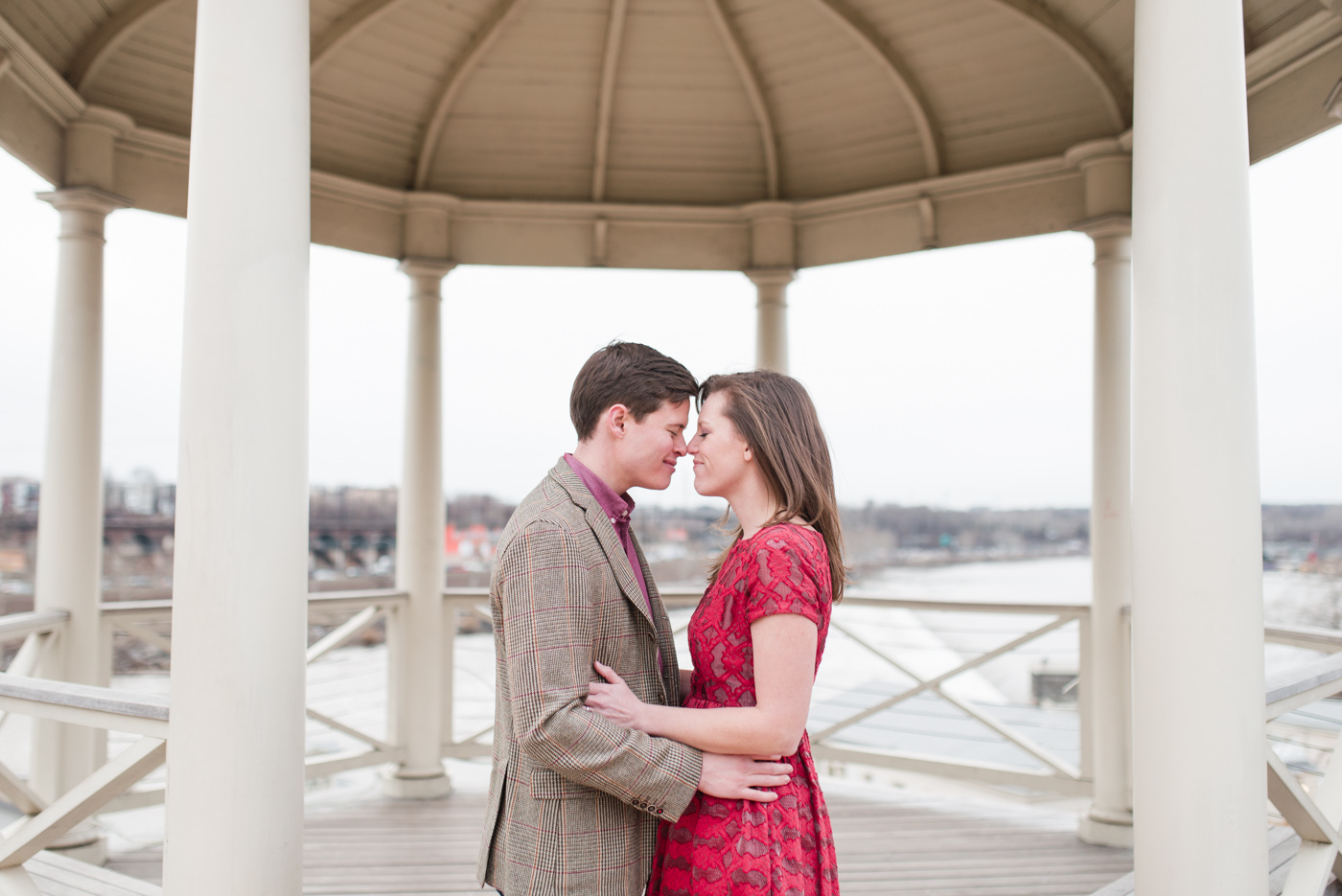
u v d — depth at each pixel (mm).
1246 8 3115
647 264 4578
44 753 3344
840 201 4434
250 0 1599
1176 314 1682
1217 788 1626
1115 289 3830
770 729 1409
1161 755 1670
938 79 4113
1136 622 1734
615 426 1595
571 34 4055
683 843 1491
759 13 3988
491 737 4691
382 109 4254
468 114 4383
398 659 4348
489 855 1528
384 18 3865
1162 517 1684
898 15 3896
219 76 1589
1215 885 1616
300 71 1656
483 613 4422
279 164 1605
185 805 1529
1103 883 3277
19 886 2053
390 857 3463
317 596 4020
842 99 4309
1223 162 1682
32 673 3262
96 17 3408
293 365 1610
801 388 1688
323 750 4609
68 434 3465
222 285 1562
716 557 1834
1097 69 3766
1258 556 1670
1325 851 2156
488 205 4512
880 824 3898
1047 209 4043
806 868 1497
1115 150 3787
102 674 3576
